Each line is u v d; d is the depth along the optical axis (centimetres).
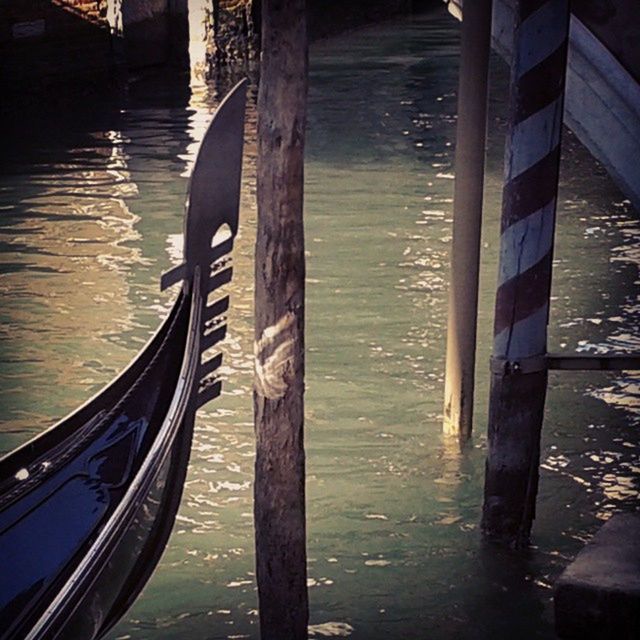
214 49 1914
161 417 488
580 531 597
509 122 535
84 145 1446
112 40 1753
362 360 812
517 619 531
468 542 588
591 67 606
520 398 563
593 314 888
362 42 2334
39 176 1306
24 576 431
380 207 1196
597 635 489
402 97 1770
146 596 554
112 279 980
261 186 446
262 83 441
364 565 574
